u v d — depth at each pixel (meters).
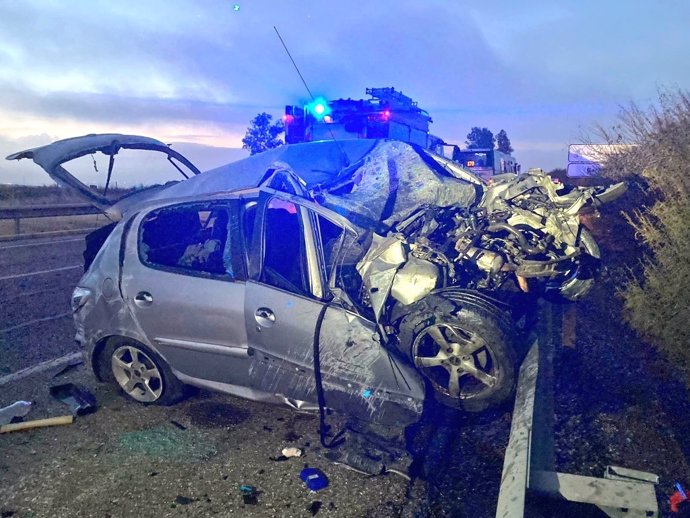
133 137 5.86
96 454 3.63
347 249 3.78
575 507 2.71
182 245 4.46
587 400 4.02
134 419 4.08
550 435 3.22
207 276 3.93
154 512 3.04
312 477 3.26
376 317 3.52
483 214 4.98
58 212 13.63
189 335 3.92
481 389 3.73
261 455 3.56
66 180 4.99
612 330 5.37
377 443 3.58
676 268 4.82
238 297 3.76
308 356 3.57
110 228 5.08
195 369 4.01
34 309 6.92
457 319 3.64
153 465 3.48
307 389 3.63
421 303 3.74
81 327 4.36
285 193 3.90
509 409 3.77
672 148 6.38
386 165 4.84
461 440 3.64
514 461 2.53
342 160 5.27
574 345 4.86
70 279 8.56
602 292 6.24
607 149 8.39
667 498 2.95
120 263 4.21
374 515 2.95
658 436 3.52
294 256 3.99
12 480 3.37
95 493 3.22
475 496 3.09
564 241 4.79
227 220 4.22
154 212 4.30
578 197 4.93
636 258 6.58
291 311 3.60
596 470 3.19
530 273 4.25
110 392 4.53
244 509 3.04
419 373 3.55
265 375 3.75
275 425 3.95
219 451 3.63
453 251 4.41
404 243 3.81
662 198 6.32
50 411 4.22
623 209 7.05
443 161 5.68
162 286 4.00
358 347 3.46
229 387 3.96
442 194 4.96
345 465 3.40
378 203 4.38
